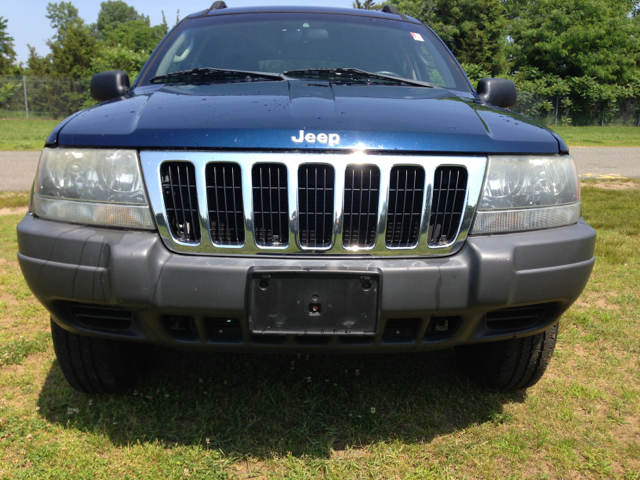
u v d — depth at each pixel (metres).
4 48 54.09
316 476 1.96
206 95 2.25
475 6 35.84
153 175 1.87
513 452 2.10
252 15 3.18
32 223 2.01
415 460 2.05
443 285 1.86
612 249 4.94
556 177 2.06
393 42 3.05
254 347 1.93
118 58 25.33
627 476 1.98
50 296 1.95
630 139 21.44
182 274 1.82
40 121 26.89
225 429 2.21
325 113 1.97
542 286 1.94
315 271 1.79
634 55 35.44
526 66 35.56
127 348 2.38
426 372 2.74
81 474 1.92
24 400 2.42
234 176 1.84
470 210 1.92
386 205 1.86
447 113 2.13
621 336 3.20
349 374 2.70
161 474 1.95
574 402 2.48
